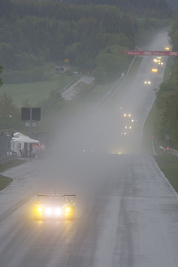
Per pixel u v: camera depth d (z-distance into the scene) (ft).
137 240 196.13
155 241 195.00
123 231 213.66
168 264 160.25
